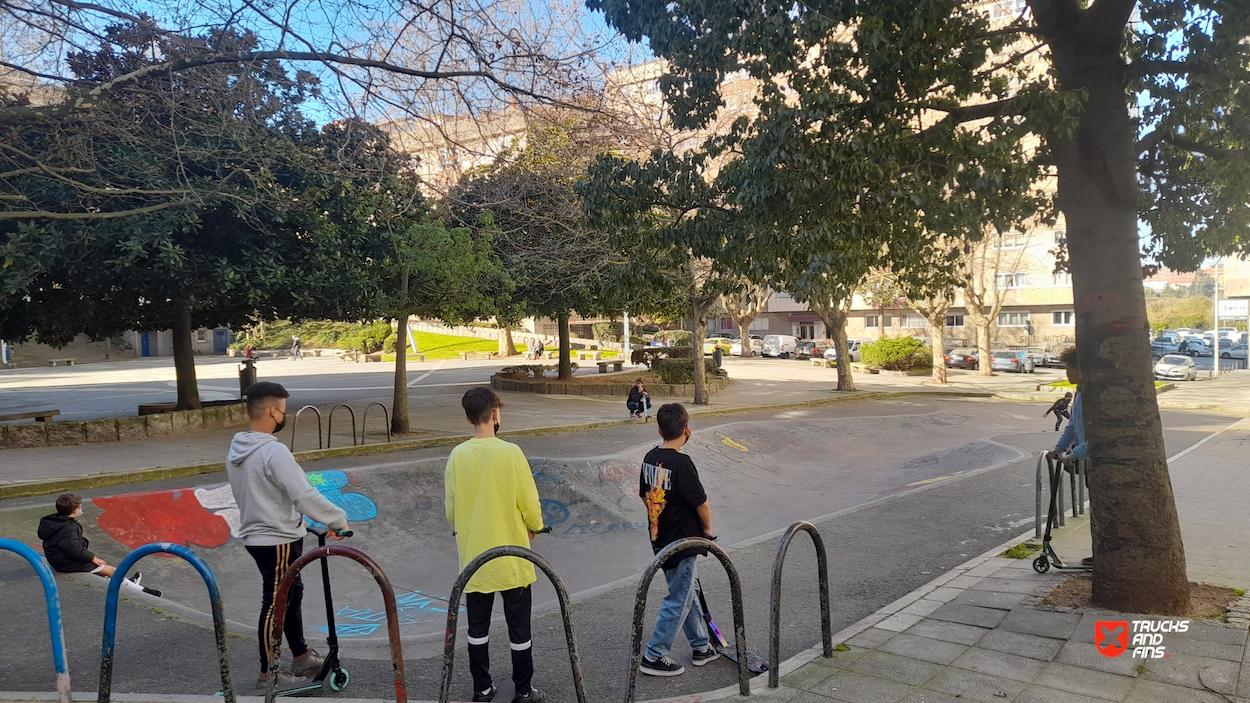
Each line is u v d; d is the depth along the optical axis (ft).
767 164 20.42
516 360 155.12
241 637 17.90
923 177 20.03
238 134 34.06
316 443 50.88
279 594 12.23
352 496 33.32
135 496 29.14
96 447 47.57
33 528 28.25
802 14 20.88
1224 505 31.01
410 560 29.73
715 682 14.79
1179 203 22.26
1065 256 23.76
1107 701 13.16
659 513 15.24
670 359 99.60
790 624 18.62
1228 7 17.67
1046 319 181.78
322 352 187.11
